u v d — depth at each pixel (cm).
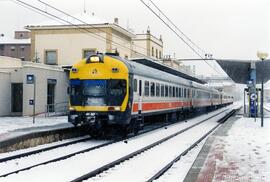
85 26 4212
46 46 4319
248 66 3566
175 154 1393
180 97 3164
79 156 1339
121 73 1812
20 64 3119
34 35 4341
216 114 4650
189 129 2441
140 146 1608
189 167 1144
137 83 1983
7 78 3084
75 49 4262
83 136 2088
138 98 2002
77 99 1836
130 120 1889
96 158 1296
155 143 1638
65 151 1495
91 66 1834
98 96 1812
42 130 1738
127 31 4591
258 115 3822
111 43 4203
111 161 1232
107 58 1830
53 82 3238
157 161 1247
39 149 1483
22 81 3081
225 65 3584
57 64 4294
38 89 3041
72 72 1862
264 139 1731
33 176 1005
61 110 3350
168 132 2242
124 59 1891
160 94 2481
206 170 1011
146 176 1005
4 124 2186
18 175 1020
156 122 2817
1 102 3019
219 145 1526
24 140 1562
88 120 1809
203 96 4512
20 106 3127
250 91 3522
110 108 1794
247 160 1170
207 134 2120
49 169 1100
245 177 927
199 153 1315
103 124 1825
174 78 2953
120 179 974
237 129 2250
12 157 1301
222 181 880
